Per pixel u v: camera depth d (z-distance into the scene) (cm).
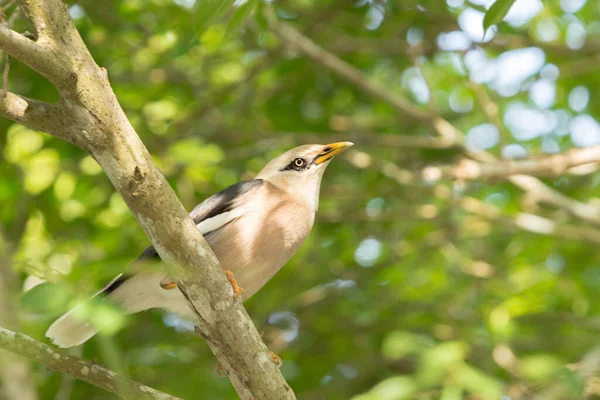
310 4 1389
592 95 1569
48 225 1259
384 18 1410
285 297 1377
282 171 916
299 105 1480
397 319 1287
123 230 1254
